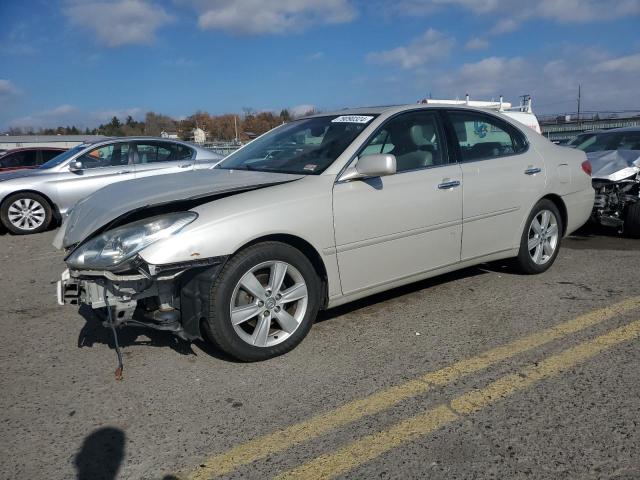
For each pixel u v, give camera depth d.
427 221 4.29
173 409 3.07
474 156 4.73
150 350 3.88
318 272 3.86
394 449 2.62
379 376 3.38
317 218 3.69
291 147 4.45
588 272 5.48
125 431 2.87
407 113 4.45
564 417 2.83
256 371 3.50
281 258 3.56
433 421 2.85
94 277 3.30
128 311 3.35
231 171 4.35
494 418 2.85
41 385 3.41
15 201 9.28
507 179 4.85
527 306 4.50
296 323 3.71
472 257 4.72
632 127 8.95
